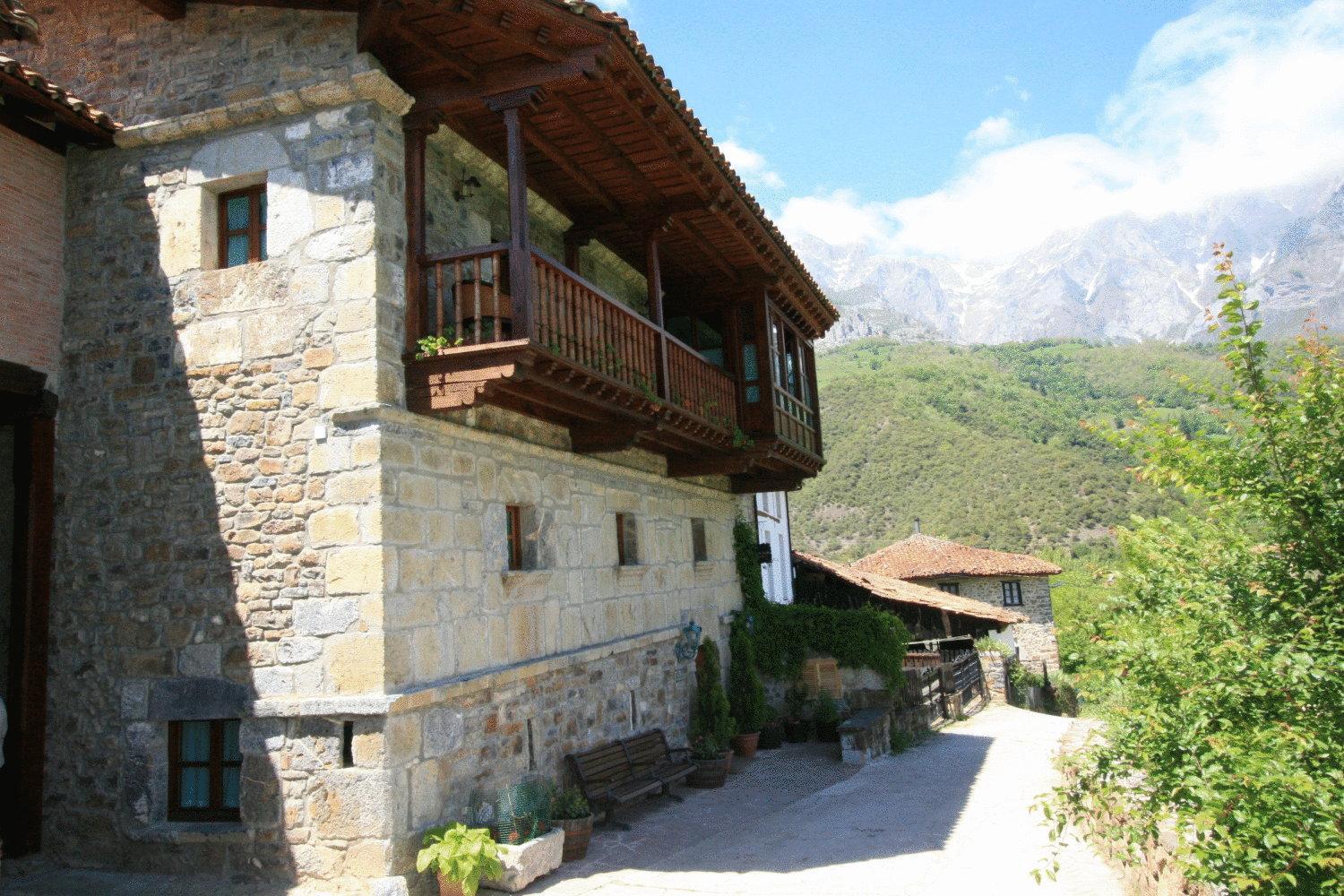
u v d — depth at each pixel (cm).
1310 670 443
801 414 1429
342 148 768
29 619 785
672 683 1225
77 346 826
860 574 2480
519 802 779
